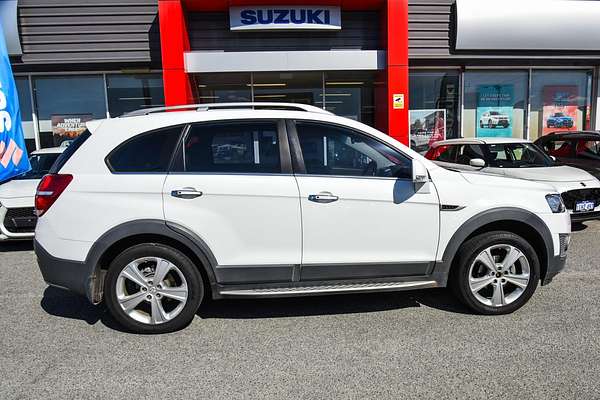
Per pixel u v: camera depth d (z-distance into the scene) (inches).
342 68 397.7
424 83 456.8
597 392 108.7
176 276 143.0
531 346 131.6
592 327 143.3
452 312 157.6
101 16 387.5
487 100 465.7
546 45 416.5
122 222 136.9
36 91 427.8
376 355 128.5
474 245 149.4
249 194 139.7
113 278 139.6
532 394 108.3
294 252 143.0
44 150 309.7
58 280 140.3
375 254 146.3
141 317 143.4
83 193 137.9
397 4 384.5
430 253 148.6
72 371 122.3
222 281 142.5
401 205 145.3
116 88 430.0
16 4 375.6
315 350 132.3
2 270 214.5
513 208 149.7
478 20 403.5
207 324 151.6
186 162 142.1
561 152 350.3
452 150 326.0
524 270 152.9
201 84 424.8
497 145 302.5
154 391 112.5
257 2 381.1
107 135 143.2
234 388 113.3
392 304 166.4
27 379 118.3
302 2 387.9
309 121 147.3
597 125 478.0
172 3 367.6
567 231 158.1
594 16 412.2
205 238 139.2
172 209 137.8
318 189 141.9
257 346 135.4
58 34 387.2
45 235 140.3
